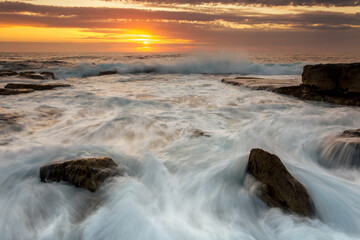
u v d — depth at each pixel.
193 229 3.04
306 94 10.51
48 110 8.13
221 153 5.05
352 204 3.49
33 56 46.28
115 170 4.05
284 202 3.32
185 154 5.04
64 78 18.42
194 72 22.94
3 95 10.34
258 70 22.84
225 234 2.99
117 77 18.75
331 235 2.99
